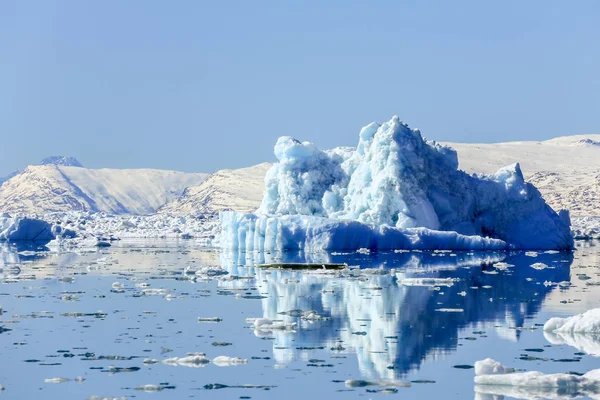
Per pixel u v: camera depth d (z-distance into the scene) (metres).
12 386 44.06
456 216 140.50
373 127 150.00
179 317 64.50
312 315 64.00
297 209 147.62
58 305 71.06
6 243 185.75
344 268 103.19
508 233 143.38
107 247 167.75
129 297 76.38
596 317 57.72
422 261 114.25
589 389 42.88
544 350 52.09
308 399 41.62
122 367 47.81
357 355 50.97
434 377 45.75
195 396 42.19
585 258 122.75
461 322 62.12
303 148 151.12
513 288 82.19
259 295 77.19
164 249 158.25
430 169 141.62
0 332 58.12
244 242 144.88
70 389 43.47
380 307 69.50
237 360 49.09
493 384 44.06
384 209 136.88
